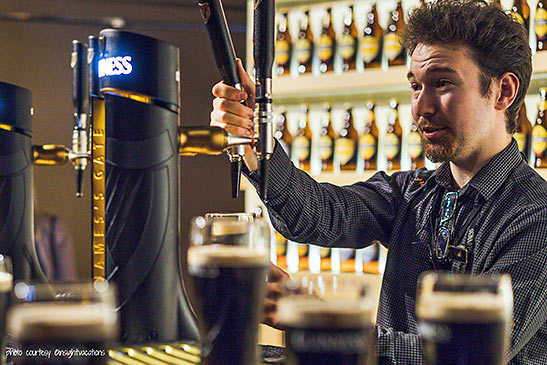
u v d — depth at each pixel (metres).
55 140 3.67
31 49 3.62
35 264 0.92
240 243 0.57
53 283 0.47
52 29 3.63
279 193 1.48
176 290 0.67
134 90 0.66
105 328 0.45
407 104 2.86
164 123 0.68
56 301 0.44
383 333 1.01
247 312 0.57
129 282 0.65
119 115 0.67
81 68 1.04
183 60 3.73
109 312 0.45
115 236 0.66
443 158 1.52
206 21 0.77
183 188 3.71
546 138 2.46
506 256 1.36
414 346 0.99
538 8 2.43
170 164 0.68
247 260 0.57
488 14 1.51
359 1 2.90
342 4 2.95
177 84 0.70
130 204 0.66
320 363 0.48
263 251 0.58
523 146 2.53
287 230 1.57
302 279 0.49
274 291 0.57
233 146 0.75
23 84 3.62
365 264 2.74
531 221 1.38
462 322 0.50
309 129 3.08
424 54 1.52
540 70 2.34
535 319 1.31
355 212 1.69
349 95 2.88
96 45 0.77
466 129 1.50
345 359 0.48
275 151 1.45
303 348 0.48
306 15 3.03
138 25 3.69
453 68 1.49
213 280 0.57
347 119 2.95
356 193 1.72
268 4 0.72
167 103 0.68
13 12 3.59
